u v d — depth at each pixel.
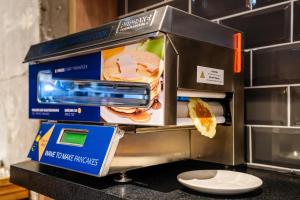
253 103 0.92
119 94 0.70
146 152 0.77
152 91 0.64
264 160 0.90
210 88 0.75
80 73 0.80
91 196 0.67
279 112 0.87
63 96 0.85
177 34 0.66
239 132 0.87
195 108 0.76
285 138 0.86
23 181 0.86
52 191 0.76
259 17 0.91
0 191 1.14
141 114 0.66
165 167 0.91
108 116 0.72
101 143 0.69
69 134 0.80
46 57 0.88
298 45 0.84
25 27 1.26
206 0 1.03
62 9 1.24
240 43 0.85
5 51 1.40
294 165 0.84
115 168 0.69
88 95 0.78
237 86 0.85
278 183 0.76
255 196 0.65
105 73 0.74
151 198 0.62
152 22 0.65
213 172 0.79
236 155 0.86
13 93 1.34
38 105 0.92
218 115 0.83
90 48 0.76
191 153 0.92
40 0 1.18
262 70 0.91
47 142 0.83
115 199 0.62
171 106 0.64
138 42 0.67
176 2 1.11
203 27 0.73
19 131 1.30
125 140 0.71
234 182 0.71
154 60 0.64
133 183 0.72
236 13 0.96
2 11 1.42
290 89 0.85
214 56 0.77
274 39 0.88
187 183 0.65
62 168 0.80
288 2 0.85
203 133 0.74
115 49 0.72
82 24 1.22
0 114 1.43
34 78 0.95
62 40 0.87
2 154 1.41
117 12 1.32
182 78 0.67
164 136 0.82
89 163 0.69
